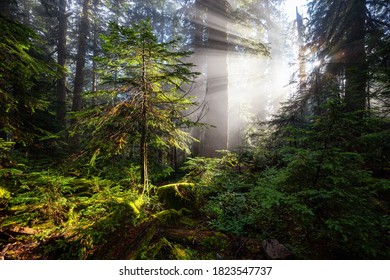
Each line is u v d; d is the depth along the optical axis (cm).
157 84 520
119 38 427
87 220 414
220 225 427
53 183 444
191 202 536
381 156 544
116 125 485
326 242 345
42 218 418
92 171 601
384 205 434
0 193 431
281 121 966
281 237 381
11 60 460
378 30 923
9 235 368
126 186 547
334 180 297
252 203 478
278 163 709
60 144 866
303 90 1172
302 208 295
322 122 341
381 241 306
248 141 1354
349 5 1062
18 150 682
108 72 486
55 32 1606
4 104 503
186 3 1243
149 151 604
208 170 662
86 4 1612
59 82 1459
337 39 1144
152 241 369
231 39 1106
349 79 845
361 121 329
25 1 1912
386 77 525
